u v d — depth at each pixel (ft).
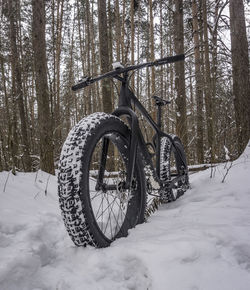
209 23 34.65
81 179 3.92
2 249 3.85
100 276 3.48
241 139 13.74
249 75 14.21
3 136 10.85
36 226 4.81
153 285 3.22
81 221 3.90
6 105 11.46
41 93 13.14
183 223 5.16
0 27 11.48
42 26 13.58
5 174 8.08
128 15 40.88
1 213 5.17
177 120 22.47
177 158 9.12
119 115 5.61
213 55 28.81
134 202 5.59
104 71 22.80
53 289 3.23
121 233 4.95
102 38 22.98
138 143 5.49
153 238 4.27
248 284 3.03
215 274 3.23
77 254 4.06
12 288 3.14
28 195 6.96
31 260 3.58
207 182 9.05
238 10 14.28
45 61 13.50
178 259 3.52
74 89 5.40
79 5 49.78
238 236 4.20
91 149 4.20
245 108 13.71
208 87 27.20
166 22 47.55
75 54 55.36
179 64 23.86
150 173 6.08
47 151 12.62
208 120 26.86
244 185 7.92
